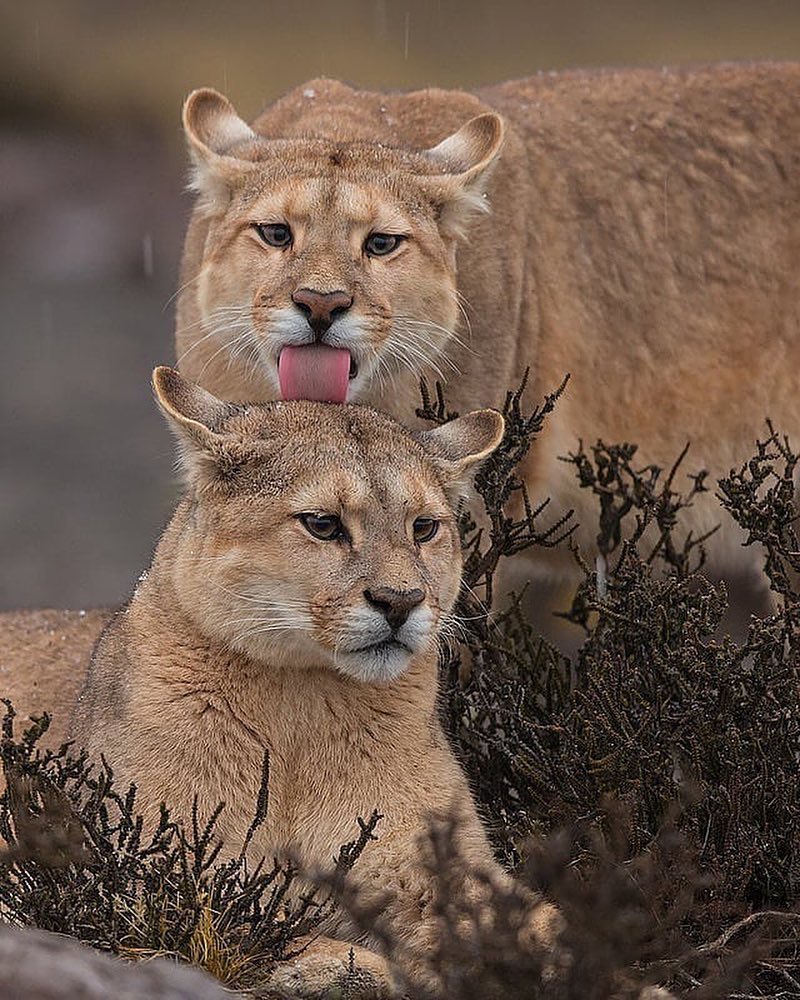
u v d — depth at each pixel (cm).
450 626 1050
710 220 1422
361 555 944
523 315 1362
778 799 1022
